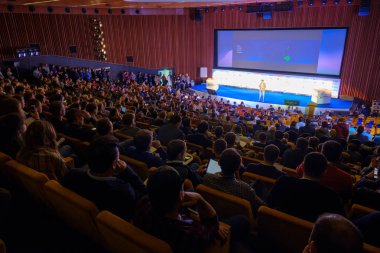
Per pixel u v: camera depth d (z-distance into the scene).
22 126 3.41
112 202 2.28
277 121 12.83
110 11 21.23
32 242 2.68
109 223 1.92
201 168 4.23
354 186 3.81
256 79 22.58
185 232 1.79
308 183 2.54
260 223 2.53
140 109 10.14
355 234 1.22
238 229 2.53
